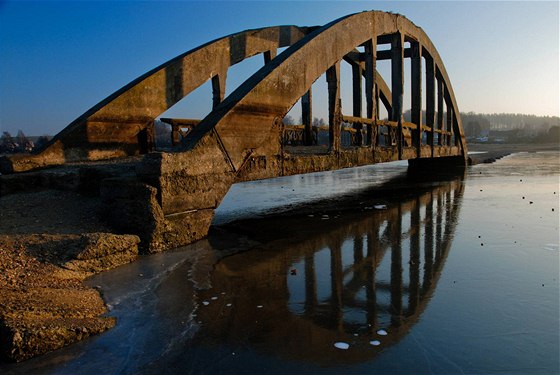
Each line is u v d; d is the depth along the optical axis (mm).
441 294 5660
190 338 4445
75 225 7578
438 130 22703
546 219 10672
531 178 21438
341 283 6164
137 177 7828
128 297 5504
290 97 10023
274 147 9781
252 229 9859
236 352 4168
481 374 3740
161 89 11969
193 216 8281
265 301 5461
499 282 6086
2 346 4031
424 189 17734
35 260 6133
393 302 5418
